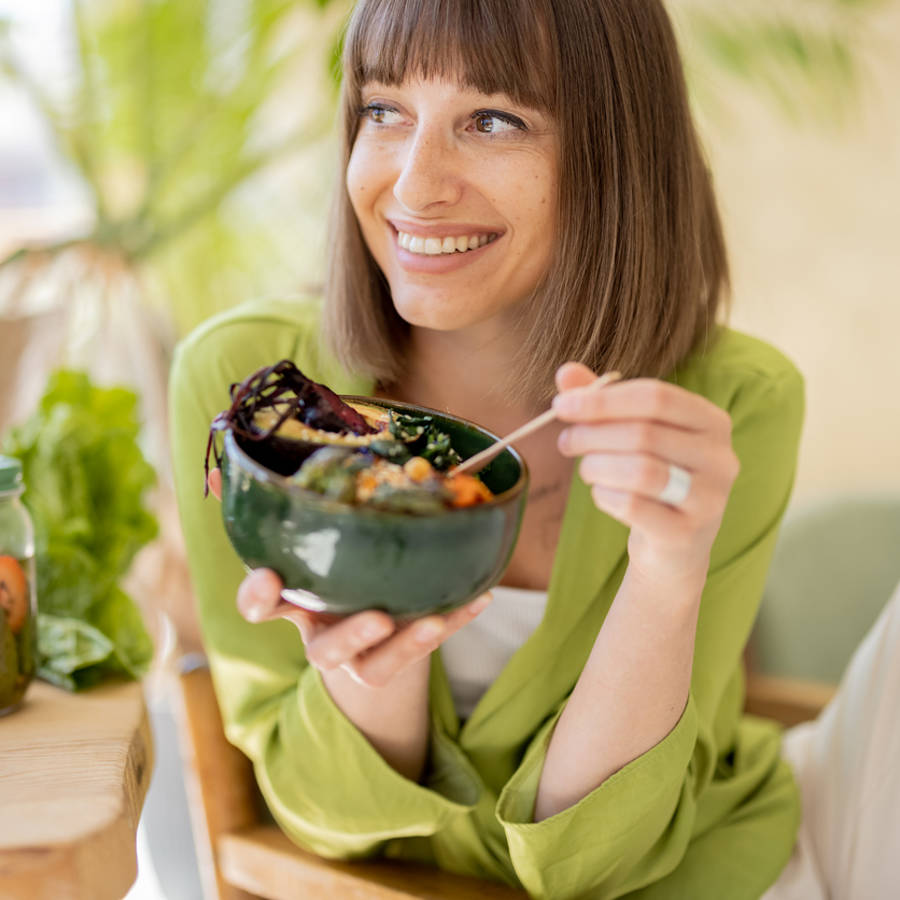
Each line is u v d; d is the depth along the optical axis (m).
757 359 1.14
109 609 1.06
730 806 1.09
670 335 1.06
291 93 2.41
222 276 2.20
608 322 1.02
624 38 0.96
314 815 0.99
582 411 0.62
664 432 0.63
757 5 2.16
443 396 1.14
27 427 1.13
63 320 1.61
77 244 1.82
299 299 1.26
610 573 1.03
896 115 2.43
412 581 0.60
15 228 2.69
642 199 0.99
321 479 0.61
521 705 1.01
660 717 0.87
